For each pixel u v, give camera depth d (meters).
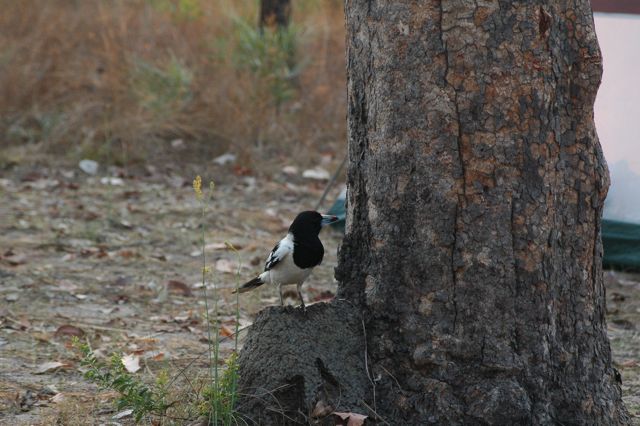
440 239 8.08
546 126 8.06
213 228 19.05
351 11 8.57
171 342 12.23
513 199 8.02
